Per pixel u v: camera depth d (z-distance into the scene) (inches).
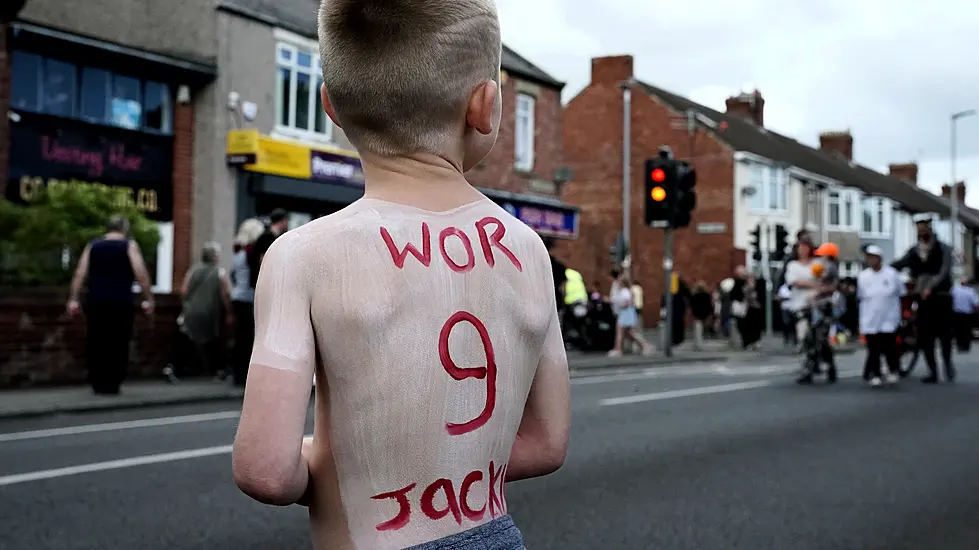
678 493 241.6
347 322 56.7
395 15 61.4
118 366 433.1
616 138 1651.1
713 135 1567.4
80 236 505.7
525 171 1027.3
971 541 199.9
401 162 63.0
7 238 494.9
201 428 340.5
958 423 370.0
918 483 257.6
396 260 58.6
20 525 199.0
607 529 205.3
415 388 57.5
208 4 736.3
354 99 62.5
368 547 57.3
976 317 1209.4
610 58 1664.6
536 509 223.0
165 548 184.9
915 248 554.6
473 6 62.9
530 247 64.8
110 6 690.2
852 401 438.9
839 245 1857.8
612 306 826.8
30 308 468.1
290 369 55.5
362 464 57.3
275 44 776.9
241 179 743.1
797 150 2015.3
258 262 449.1
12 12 597.3
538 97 1050.7
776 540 198.8
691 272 1573.6
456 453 58.5
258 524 204.2
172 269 727.1
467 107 63.3
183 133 732.0
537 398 66.1
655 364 732.0
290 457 54.9
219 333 504.7
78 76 671.1
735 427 353.4
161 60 701.9
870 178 2285.9
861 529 208.7
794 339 1071.6
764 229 1594.5
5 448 294.2
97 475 251.0
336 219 59.3
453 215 62.2
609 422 363.6
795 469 274.8
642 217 1621.6
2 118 597.0
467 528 58.9
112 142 689.0
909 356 767.7
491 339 60.4
